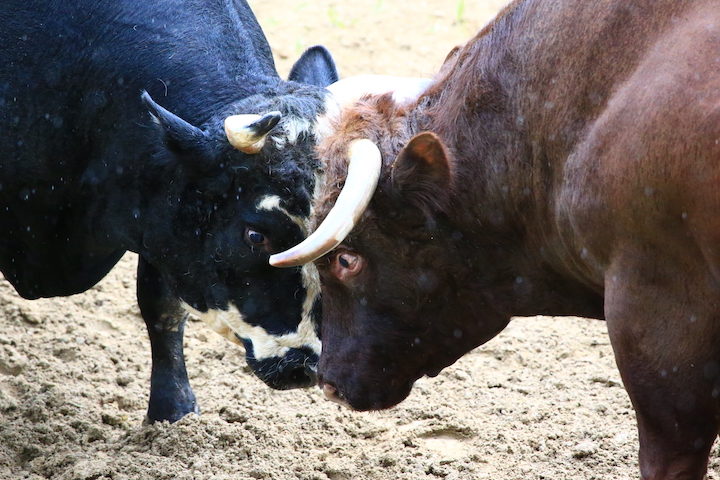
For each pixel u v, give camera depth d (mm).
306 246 11758
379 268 13109
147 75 16062
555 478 15250
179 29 16438
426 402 17828
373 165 12211
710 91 9906
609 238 10906
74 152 16453
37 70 16266
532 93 11906
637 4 10977
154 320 17547
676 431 10906
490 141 12359
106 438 16891
